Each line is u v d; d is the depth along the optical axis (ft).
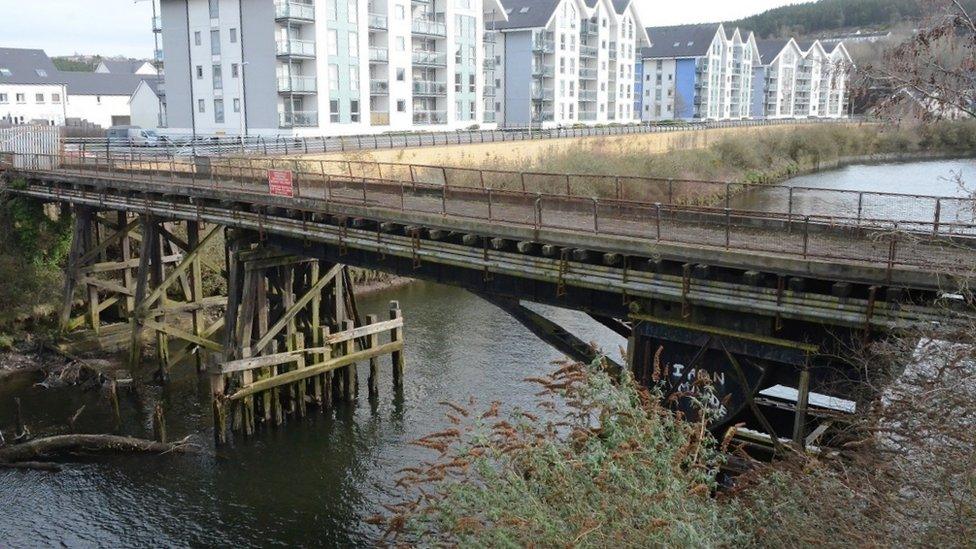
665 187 128.26
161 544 48.85
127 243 83.97
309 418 66.80
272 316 68.08
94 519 51.37
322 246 61.21
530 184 114.83
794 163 195.83
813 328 38.17
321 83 161.58
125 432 63.72
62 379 74.23
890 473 28.17
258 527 50.83
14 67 248.52
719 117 345.31
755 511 28.02
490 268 49.06
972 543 23.36
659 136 200.75
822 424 38.06
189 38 167.22
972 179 142.51
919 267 34.96
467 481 29.19
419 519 30.22
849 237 43.32
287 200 60.13
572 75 245.86
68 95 259.19
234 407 62.59
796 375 38.91
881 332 36.29
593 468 25.64
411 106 184.55
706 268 40.19
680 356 42.09
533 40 227.81
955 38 30.89
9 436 62.08
